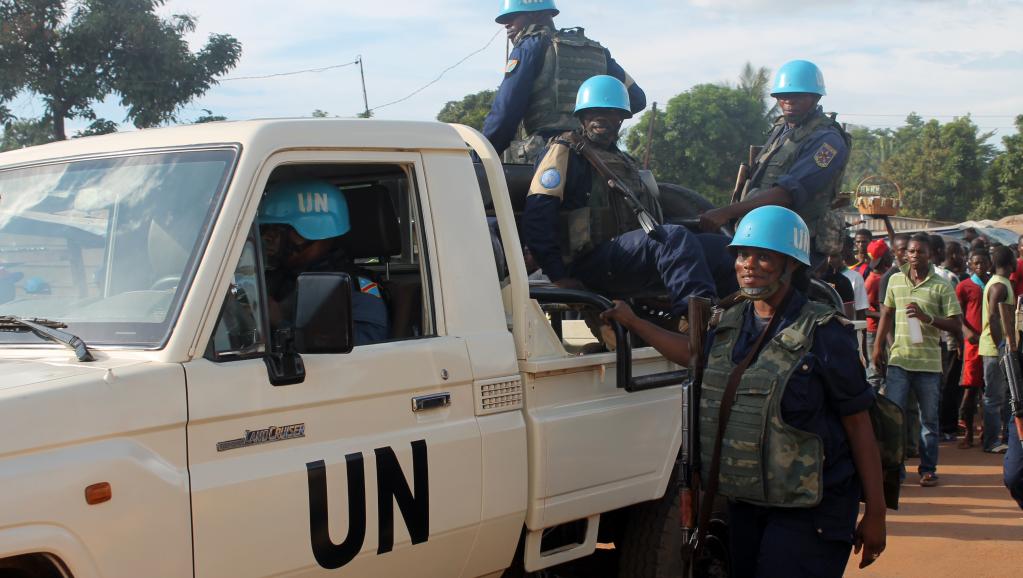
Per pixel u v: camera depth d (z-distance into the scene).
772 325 3.31
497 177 3.76
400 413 3.15
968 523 7.00
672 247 4.41
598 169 4.62
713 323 3.47
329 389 2.96
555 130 5.93
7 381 2.54
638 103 6.59
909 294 8.26
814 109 5.79
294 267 3.47
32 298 3.12
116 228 3.03
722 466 3.31
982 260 10.61
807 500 3.16
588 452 3.74
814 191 5.56
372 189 3.69
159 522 2.58
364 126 3.29
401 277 3.80
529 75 5.85
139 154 3.17
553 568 4.53
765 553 3.28
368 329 3.37
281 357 2.88
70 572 2.43
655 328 3.77
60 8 12.44
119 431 2.54
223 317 2.82
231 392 2.75
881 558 6.12
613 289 4.75
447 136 3.55
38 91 12.47
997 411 9.70
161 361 2.68
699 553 3.76
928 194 51.75
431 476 3.20
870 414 3.42
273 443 2.84
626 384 3.85
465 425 3.33
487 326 3.49
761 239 3.23
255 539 2.77
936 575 5.75
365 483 3.02
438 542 3.24
